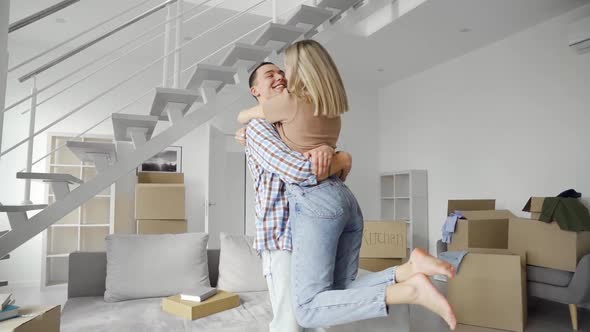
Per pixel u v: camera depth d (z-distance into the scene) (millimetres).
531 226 3445
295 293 1213
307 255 1202
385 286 1126
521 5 3961
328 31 3791
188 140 5730
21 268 4848
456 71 5434
